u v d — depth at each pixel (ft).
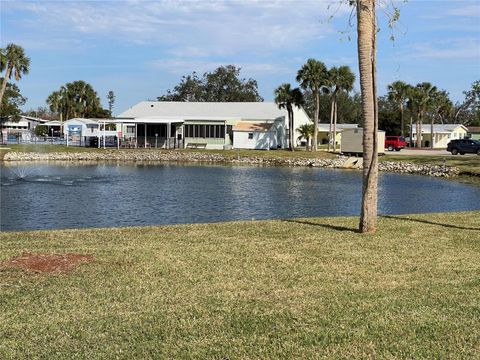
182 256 28.50
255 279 24.03
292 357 15.58
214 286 22.84
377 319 18.84
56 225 55.72
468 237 35.42
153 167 153.58
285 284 23.25
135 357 15.56
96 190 90.33
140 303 20.47
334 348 16.24
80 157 184.96
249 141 211.41
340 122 408.46
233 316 19.07
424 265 27.09
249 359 15.44
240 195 85.05
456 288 22.90
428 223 41.75
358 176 128.26
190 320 18.63
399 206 73.87
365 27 33.88
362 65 34.53
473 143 184.24
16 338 16.90
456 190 97.81
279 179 116.78
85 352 15.88
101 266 25.96
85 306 20.04
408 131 294.46
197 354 15.75
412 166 148.66
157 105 237.04
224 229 38.34
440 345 16.52
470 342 16.80
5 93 276.82
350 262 27.53
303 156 178.40
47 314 19.13
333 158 172.96
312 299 21.12
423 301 20.99
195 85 349.61
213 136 212.43
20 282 22.86
